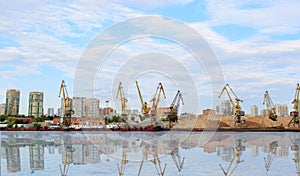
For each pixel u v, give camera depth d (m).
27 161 17.34
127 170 14.34
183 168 14.89
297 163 16.55
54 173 13.70
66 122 60.62
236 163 16.50
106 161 17.14
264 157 19.05
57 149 24.25
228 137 41.78
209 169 14.65
